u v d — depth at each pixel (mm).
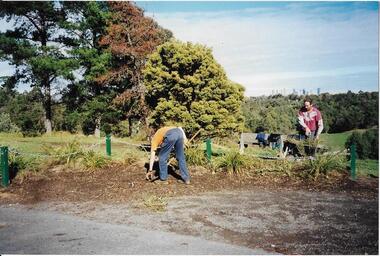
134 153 11695
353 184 8430
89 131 29844
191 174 9492
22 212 7004
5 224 6340
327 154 9508
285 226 6043
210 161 10109
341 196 7691
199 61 13734
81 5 26078
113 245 5340
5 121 32250
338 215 6535
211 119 12977
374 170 9719
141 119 24031
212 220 6352
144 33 24109
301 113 10758
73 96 27734
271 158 10469
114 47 23719
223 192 8102
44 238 5664
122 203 7391
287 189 8305
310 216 6512
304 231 5816
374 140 12328
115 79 25812
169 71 14203
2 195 8117
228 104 13664
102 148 15047
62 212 6949
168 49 13984
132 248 5219
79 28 25641
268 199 7562
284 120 20188
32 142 17484
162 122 14148
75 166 10172
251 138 15555
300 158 9773
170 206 7152
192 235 5695
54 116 32219
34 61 23922
